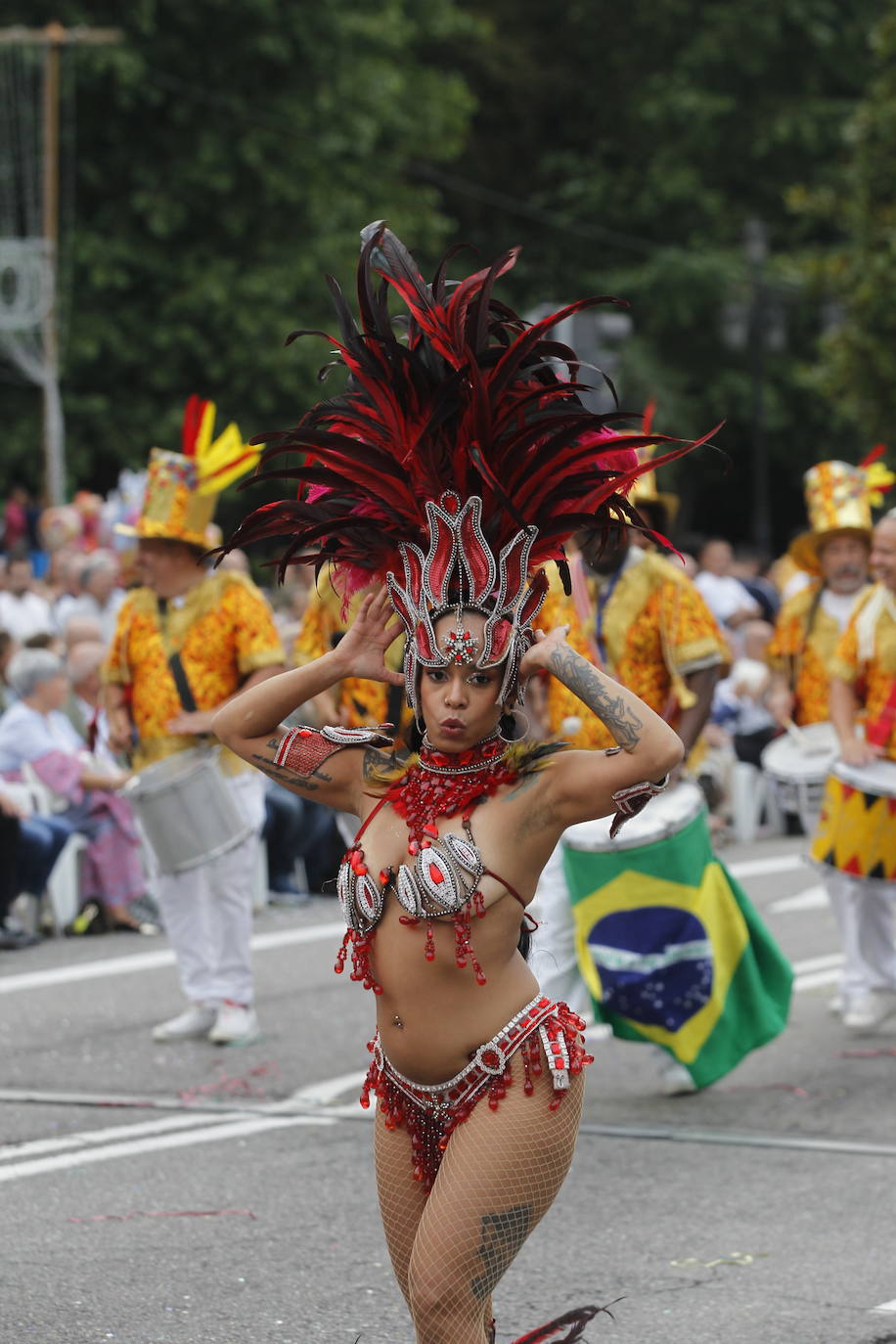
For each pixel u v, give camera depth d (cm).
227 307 5522
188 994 1655
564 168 7538
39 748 2236
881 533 1672
